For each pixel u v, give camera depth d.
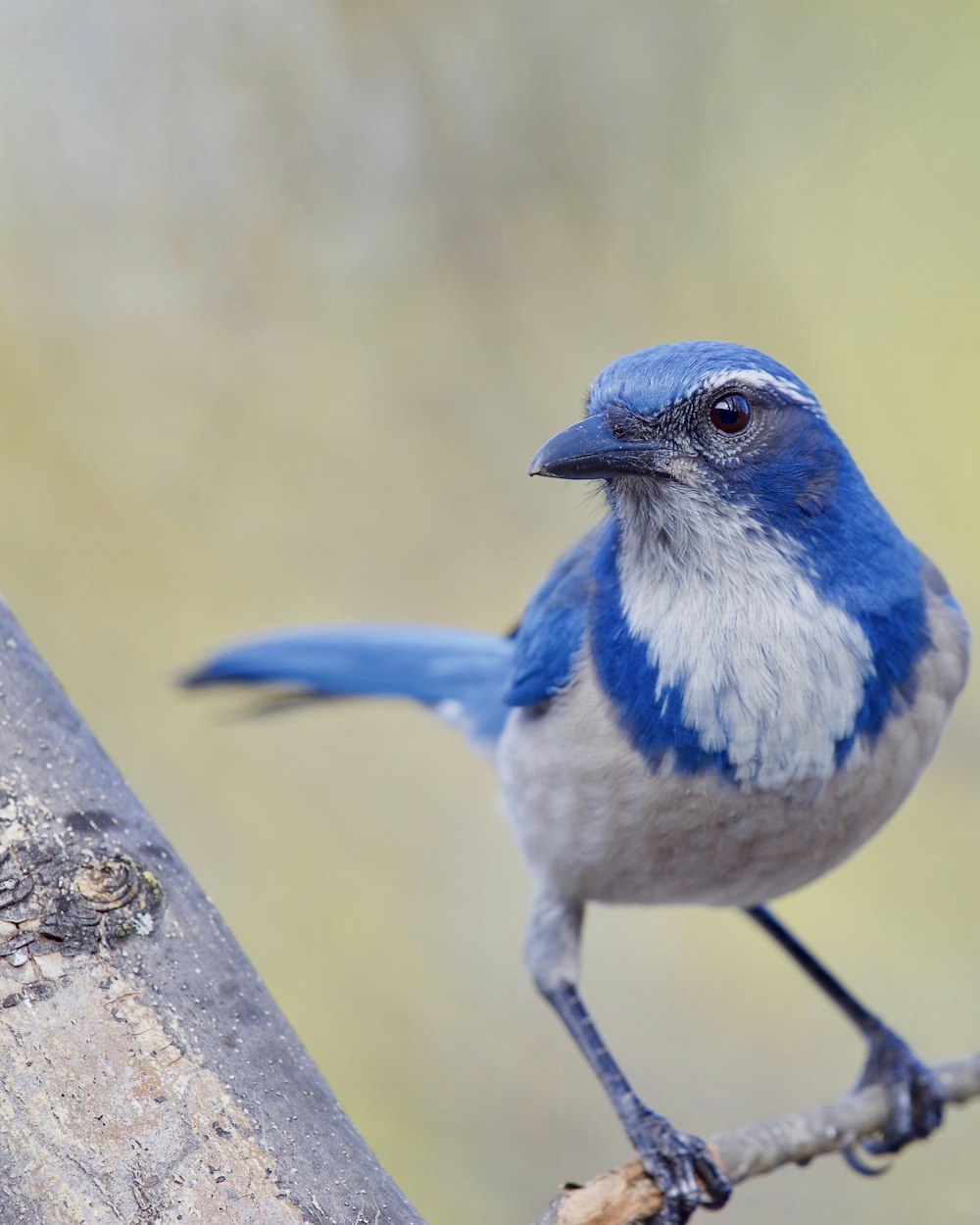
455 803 12.19
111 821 5.07
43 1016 4.61
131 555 12.41
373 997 11.29
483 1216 10.27
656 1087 11.06
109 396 12.70
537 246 12.78
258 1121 4.61
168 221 13.04
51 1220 4.31
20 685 5.28
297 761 12.26
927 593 7.24
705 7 12.72
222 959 4.93
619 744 7.00
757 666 6.78
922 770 7.31
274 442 12.71
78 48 13.12
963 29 12.55
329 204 13.04
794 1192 10.49
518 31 12.78
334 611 12.40
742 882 7.50
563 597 7.54
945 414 12.21
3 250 12.91
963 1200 10.38
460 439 12.71
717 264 12.70
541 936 8.02
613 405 6.96
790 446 6.82
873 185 12.65
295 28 13.03
